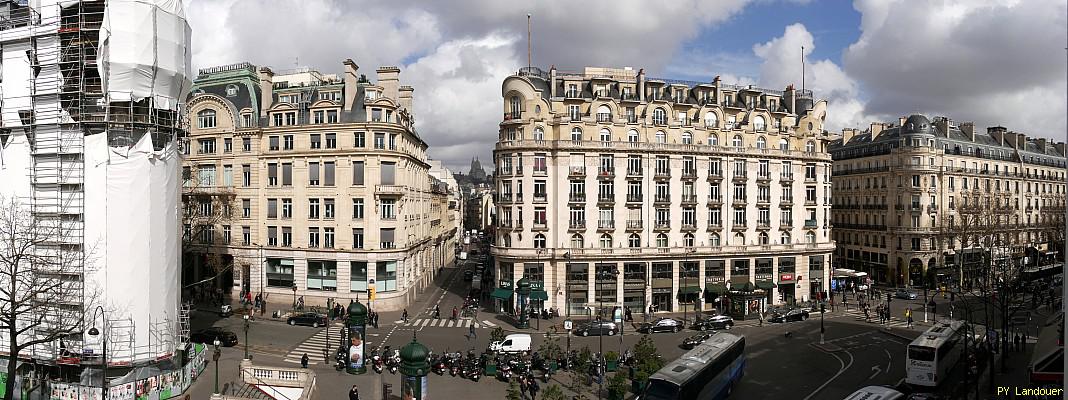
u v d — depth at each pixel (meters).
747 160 80.56
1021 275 78.25
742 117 83.50
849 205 114.56
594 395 42.78
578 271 73.25
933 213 102.38
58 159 40.50
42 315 38.25
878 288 100.44
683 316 73.94
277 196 75.12
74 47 40.69
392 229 74.31
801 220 84.00
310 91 78.12
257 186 75.62
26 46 41.88
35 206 41.03
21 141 41.88
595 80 78.50
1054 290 90.56
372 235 72.94
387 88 77.06
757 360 53.25
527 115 74.00
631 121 77.88
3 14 43.28
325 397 41.41
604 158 74.75
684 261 76.81
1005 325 51.50
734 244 79.69
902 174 102.62
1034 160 120.06
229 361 48.75
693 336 59.59
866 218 110.12
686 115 81.06
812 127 86.12
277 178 75.19
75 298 40.31
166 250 42.09
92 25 40.78
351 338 47.16
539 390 43.50
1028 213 117.94
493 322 69.25
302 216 74.25
